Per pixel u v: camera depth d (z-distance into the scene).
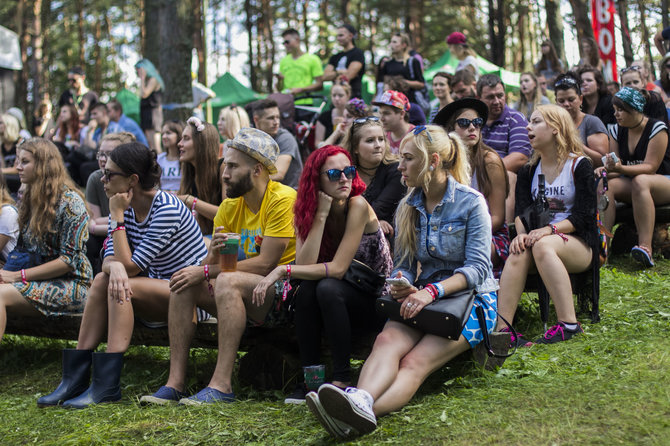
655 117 6.10
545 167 4.36
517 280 4.07
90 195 5.88
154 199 4.03
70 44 25.81
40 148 4.42
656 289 4.85
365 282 3.55
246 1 23.59
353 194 3.57
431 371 3.28
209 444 3.12
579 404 2.99
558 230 4.14
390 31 25.56
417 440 2.87
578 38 12.50
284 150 6.05
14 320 4.55
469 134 4.52
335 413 2.89
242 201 4.02
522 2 18.70
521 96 7.61
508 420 2.93
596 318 4.22
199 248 4.14
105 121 8.51
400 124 5.54
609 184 5.84
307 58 10.13
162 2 10.36
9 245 4.77
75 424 3.49
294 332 3.82
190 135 5.26
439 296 3.32
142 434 3.28
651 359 3.42
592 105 6.60
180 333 3.74
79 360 3.89
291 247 3.93
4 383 4.46
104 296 3.96
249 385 3.87
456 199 3.51
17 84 22.42
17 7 22.45
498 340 3.50
